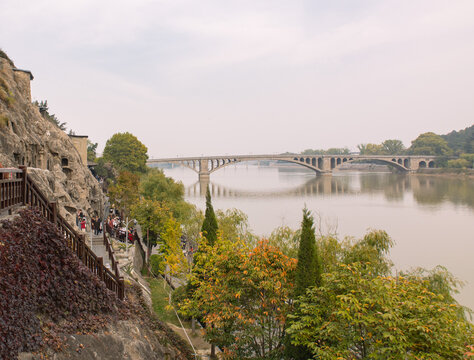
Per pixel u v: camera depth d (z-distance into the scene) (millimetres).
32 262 10766
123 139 100688
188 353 20219
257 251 17703
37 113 41469
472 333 13391
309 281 16391
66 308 11930
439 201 118000
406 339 12359
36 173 28312
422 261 57156
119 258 28984
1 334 8547
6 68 37125
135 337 14445
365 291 13719
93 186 50219
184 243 46406
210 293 17969
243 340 16969
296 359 16078
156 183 65438
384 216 93875
